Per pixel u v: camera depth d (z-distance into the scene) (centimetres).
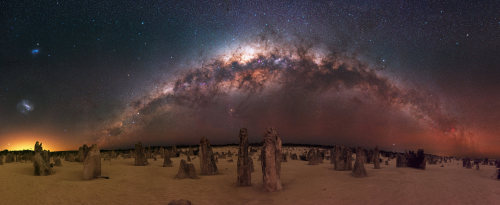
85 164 2036
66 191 1608
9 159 3147
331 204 1238
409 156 2784
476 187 1452
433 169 2603
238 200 1432
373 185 1562
